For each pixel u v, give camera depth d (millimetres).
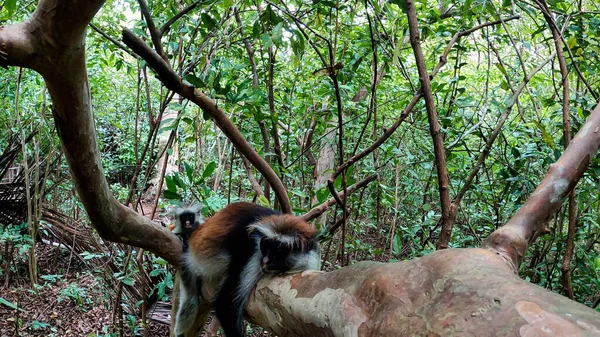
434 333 1414
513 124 6289
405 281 1708
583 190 4781
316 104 6648
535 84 6164
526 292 1359
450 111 5445
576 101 4469
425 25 5027
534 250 6047
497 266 1602
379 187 6844
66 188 9656
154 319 6207
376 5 4480
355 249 6922
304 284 2410
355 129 6918
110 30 6203
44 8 1916
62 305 7281
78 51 2094
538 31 4762
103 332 6371
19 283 7715
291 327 2354
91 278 7953
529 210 2275
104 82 10688
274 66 6125
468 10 4730
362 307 1786
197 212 5039
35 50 2008
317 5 4766
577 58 4715
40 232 7770
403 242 7410
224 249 3396
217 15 4793
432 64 6941
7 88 8195
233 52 5695
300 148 6270
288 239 3010
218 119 3719
